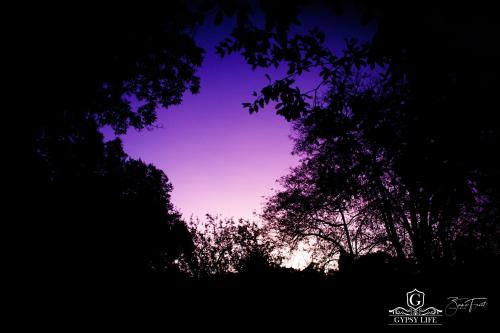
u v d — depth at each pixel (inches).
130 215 730.2
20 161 316.8
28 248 329.1
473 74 130.0
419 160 155.4
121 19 316.2
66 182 568.4
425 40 129.8
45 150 538.3
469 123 136.6
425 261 396.2
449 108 139.7
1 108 278.5
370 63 167.8
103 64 358.0
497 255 319.9
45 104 323.6
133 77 482.6
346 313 413.7
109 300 388.5
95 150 644.7
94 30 306.7
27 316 287.1
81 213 516.1
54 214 414.3
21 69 278.8
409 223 490.6
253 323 412.5
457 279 361.7
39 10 266.7
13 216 321.4
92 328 329.7
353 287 460.8
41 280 323.0
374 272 478.0
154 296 454.9
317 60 193.8
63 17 279.6
